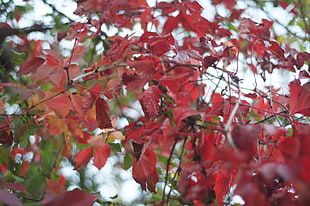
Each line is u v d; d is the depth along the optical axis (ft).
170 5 6.88
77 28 6.72
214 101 6.68
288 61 6.79
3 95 7.17
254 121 6.80
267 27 6.89
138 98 6.47
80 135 6.79
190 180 6.49
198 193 6.07
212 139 6.59
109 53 6.66
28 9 8.14
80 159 6.86
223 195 6.46
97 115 6.69
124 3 6.69
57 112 6.77
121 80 6.65
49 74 6.63
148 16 7.00
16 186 6.59
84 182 8.41
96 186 8.48
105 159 6.86
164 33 6.71
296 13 8.08
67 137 6.91
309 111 6.11
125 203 8.19
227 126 5.70
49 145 7.52
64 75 6.75
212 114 6.31
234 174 6.36
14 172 7.28
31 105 6.96
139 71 6.72
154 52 6.61
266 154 6.37
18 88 6.63
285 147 5.83
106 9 6.72
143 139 6.42
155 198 7.57
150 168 6.65
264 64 6.80
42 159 7.47
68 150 7.13
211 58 6.56
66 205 5.59
